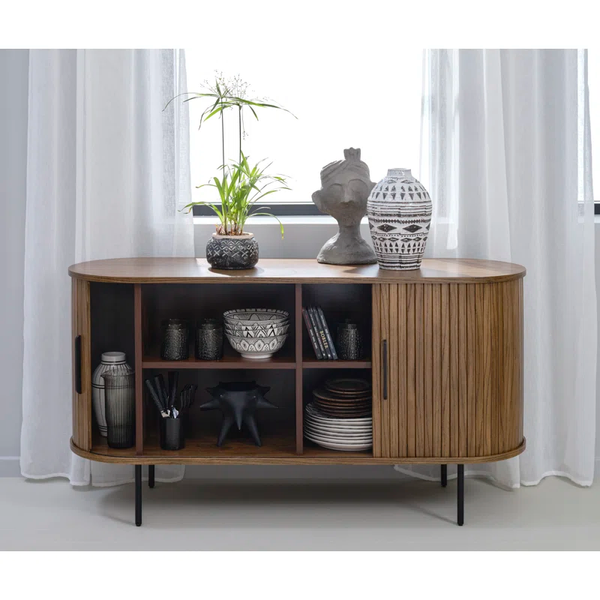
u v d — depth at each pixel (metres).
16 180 3.18
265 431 3.01
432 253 3.15
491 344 2.70
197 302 3.07
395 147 3.34
